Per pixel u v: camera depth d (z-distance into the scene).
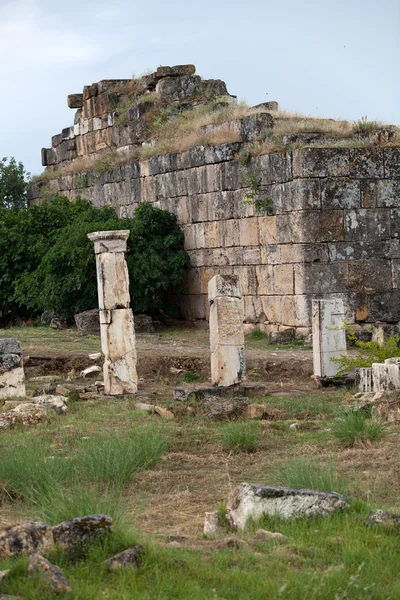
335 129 25.27
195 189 27.30
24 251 30.12
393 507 8.84
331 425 13.49
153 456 11.43
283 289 24.05
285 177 23.84
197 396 16.20
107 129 33.75
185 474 10.88
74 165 35.03
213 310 16.66
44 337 25.00
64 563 6.98
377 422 12.95
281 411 14.74
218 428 13.46
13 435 13.14
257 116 25.39
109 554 7.06
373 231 23.84
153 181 29.33
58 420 14.41
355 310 23.69
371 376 16.45
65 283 26.88
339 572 6.79
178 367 20.30
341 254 23.61
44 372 20.48
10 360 16.27
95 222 28.23
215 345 16.64
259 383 17.14
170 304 29.02
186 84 32.03
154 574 6.70
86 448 11.40
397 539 7.60
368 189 23.78
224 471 11.00
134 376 16.91
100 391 17.39
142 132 31.38
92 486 9.93
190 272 27.86
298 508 8.20
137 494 10.03
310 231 23.38
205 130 27.72
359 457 11.20
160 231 27.94
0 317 31.73
